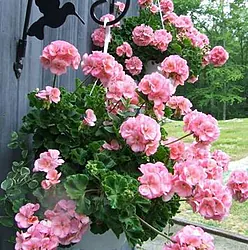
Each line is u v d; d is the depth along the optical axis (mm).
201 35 1979
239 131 3273
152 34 1743
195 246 998
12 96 1268
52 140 1170
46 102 1145
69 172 1132
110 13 1816
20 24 1271
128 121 1131
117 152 1172
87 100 1226
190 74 1879
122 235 1142
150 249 2027
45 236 1009
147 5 1899
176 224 2311
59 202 1056
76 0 1608
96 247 1131
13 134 1219
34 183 1135
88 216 1043
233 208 2631
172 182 1057
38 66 1370
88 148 1152
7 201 1157
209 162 1206
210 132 1203
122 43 1753
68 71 1531
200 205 1045
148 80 1204
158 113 1230
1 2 1210
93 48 1730
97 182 1056
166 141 1282
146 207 1062
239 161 2650
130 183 1040
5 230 1258
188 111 1380
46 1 1225
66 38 1549
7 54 1238
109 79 1230
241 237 2344
